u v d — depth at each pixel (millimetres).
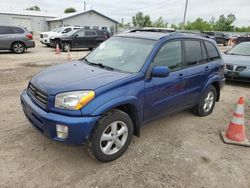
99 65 3930
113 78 3285
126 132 3453
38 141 3779
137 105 3453
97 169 3203
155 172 3209
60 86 3082
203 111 5180
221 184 3055
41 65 10719
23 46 15094
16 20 39031
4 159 3293
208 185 3020
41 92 3141
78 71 3623
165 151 3738
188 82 4398
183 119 5055
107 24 40375
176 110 4406
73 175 3059
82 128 2889
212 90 5234
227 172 3307
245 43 9305
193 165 3414
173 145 3941
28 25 40312
